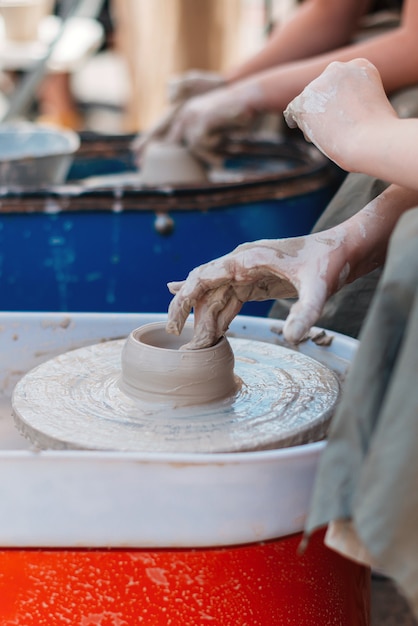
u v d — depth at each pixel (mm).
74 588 803
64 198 1453
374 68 870
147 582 802
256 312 1506
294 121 896
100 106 5078
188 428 853
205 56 2996
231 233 1516
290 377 977
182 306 872
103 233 1472
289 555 835
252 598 822
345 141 827
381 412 656
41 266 1488
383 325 667
